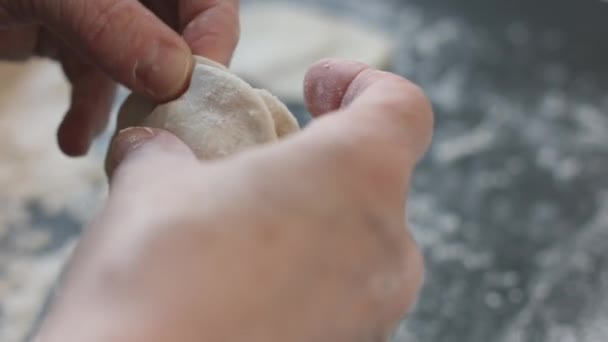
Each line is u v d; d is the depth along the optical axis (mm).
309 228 254
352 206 260
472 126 606
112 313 240
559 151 585
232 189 255
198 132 306
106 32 330
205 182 258
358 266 260
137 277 243
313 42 667
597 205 544
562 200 549
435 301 491
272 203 254
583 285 498
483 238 523
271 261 250
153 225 249
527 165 573
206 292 243
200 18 371
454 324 481
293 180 257
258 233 251
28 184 555
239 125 306
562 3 722
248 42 673
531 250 517
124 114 330
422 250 516
